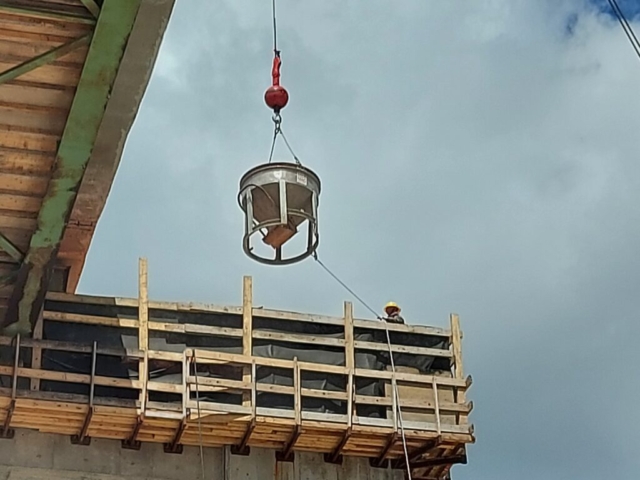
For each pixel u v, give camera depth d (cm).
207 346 1912
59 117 1390
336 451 1975
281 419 1880
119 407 1805
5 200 1521
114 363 1845
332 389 1944
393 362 1994
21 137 1416
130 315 1894
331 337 1984
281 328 1967
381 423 1930
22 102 1358
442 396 1991
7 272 1700
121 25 1205
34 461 1847
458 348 2033
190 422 1844
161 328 1886
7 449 1842
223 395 1888
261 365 1900
